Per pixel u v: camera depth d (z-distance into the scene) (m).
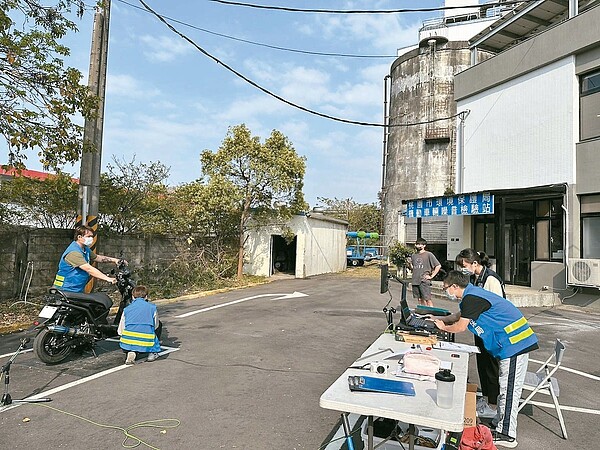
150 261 16.03
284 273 24.25
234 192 18.47
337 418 4.71
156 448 4.03
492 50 21.42
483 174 17.88
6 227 10.90
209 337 8.39
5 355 6.95
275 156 19.69
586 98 14.38
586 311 13.16
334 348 7.71
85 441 4.14
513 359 4.27
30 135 7.88
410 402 2.99
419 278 9.71
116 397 5.25
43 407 4.93
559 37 14.89
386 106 32.47
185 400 5.19
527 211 16.84
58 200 12.95
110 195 14.23
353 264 34.88
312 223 24.16
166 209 16.91
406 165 28.81
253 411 4.89
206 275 17.59
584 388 6.12
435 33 31.89
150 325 6.71
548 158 15.32
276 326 9.51
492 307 4.35
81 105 8.59
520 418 5.01
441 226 22.23
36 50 7.92
